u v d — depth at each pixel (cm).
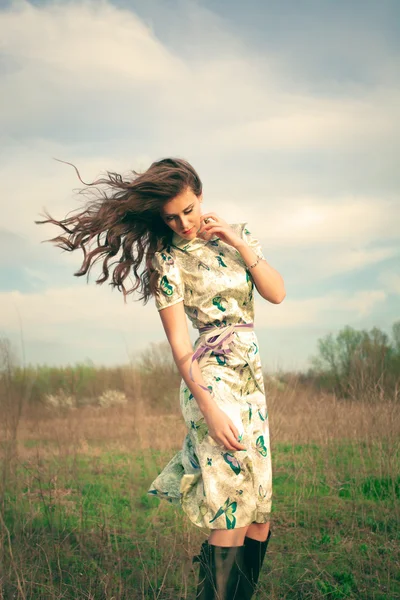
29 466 434
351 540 343
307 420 592
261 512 252
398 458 471
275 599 271
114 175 263
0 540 292
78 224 264
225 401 250
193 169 259
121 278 265
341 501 420
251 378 263
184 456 263
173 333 256
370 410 554
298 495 444
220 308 260
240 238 262
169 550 323
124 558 313
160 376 938
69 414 723
